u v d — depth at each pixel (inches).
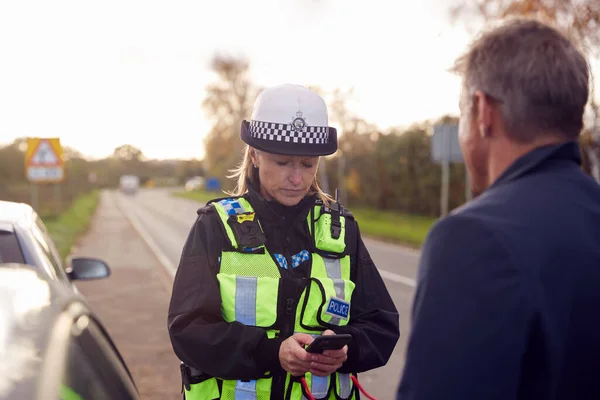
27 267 72.5
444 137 578.6
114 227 896.9
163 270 440.1
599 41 434.6
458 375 44.7
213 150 2571.4
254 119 80.4
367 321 82.0
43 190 1015.0
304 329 76.2
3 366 48.3
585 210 50.6
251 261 77.0
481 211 49.5
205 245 77.8
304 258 79.4
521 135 52.7
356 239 83.9
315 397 77.9
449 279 47.0
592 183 53.4
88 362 61.3
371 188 1216.8
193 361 74.6
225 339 72.6
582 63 53.1
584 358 47.5
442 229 49.1
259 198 79.4
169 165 5856.3
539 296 45.6
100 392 60.5
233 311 75.0
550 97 51.3
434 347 46.0
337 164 1293.1
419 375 46.4
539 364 46.1
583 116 53.7
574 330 47.3
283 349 72.6
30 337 53.8
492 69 53.2
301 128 77.8
